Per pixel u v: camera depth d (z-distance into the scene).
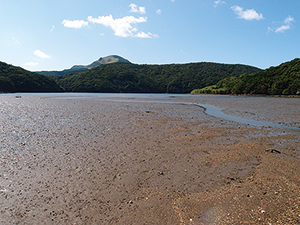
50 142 9.98
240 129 13.45
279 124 15.52
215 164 7.57
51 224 4.34
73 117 17.36
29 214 4.65
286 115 20.34
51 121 15.41
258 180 6.29
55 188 5.75
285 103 36.19
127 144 9.83
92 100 40.06
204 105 31.45
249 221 4.40
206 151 8.97
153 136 11.34
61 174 6.59
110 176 6.52
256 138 11.23
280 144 10.12
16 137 10.75
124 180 6.27
